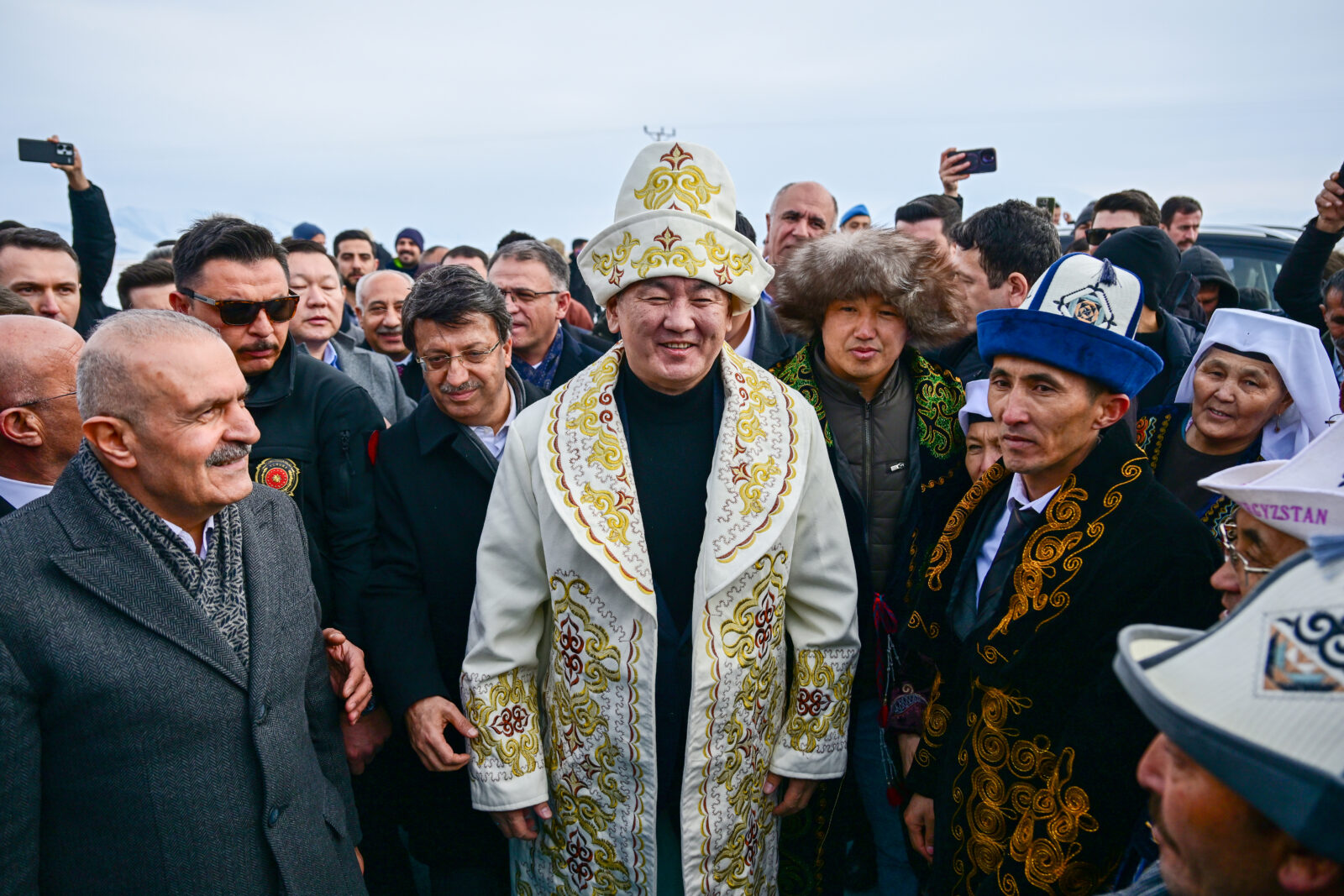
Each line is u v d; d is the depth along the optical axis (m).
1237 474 1.34
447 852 2.24
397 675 2.07
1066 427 1.60
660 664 1.87
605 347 4.12
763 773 1.96
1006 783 1.62
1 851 1.36
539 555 1.94
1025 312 1.60
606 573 1.80
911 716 2.11
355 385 2.39
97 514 1.46
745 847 1.92
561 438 1.90
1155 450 2.38
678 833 1.92
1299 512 1.11
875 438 2.34
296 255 3.68
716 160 1.87
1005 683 1.63
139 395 1.40
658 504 1.93
